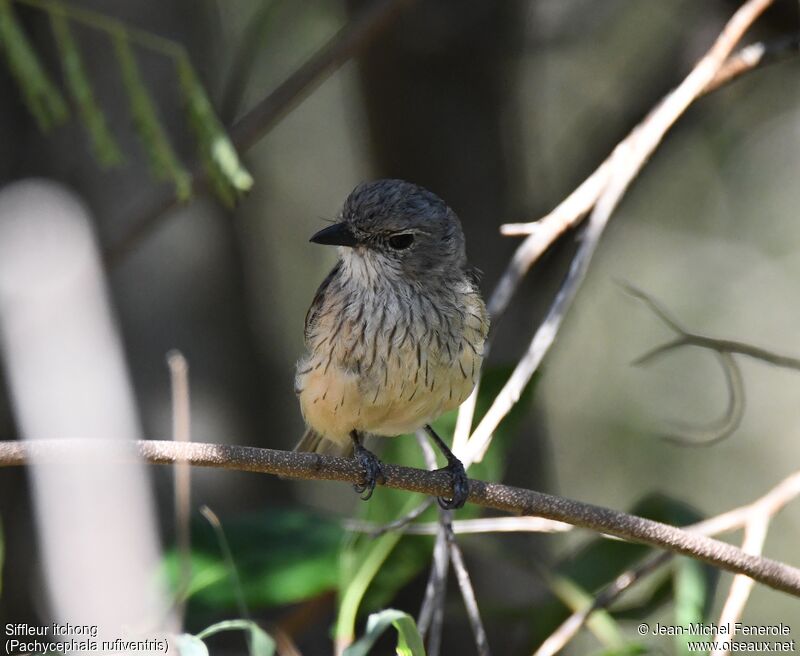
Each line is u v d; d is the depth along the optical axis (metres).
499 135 12.79
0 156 11.40
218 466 6.88
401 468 7.57
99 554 9.61
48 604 9.98
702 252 16.08
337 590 9.61
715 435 15.92
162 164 8.71
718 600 13.49
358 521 9.10
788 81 14.49
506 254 12.56
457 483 7.57
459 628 11.84
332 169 16.64
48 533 9.67
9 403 11.05
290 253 16.39
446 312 8.74
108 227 11.23
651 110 11.48
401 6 10.31
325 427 9.20
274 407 12.92
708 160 15.66
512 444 12.43
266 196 16.08
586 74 15.74
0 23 8.49
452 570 11.85
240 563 9.30
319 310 9.00
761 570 7.23
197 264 11.84
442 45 12.48
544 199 14.11
